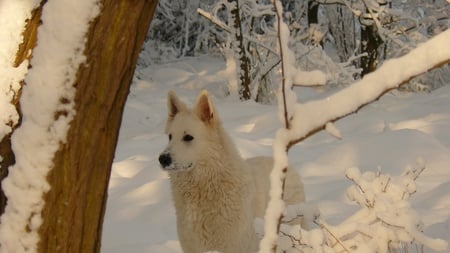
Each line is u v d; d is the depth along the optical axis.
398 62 2.12
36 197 2.32
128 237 5.55
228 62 13.55
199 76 16.08
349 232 3.28
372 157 7.61
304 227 4.72
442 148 7.57
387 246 3.30
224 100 13.29
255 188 4.82
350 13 15.02
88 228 2.41
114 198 6.89
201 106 4.73
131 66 2.34
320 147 8.59
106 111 2.33
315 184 7.00
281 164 2.35
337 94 2.24
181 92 14.69
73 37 2.24
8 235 2.34
